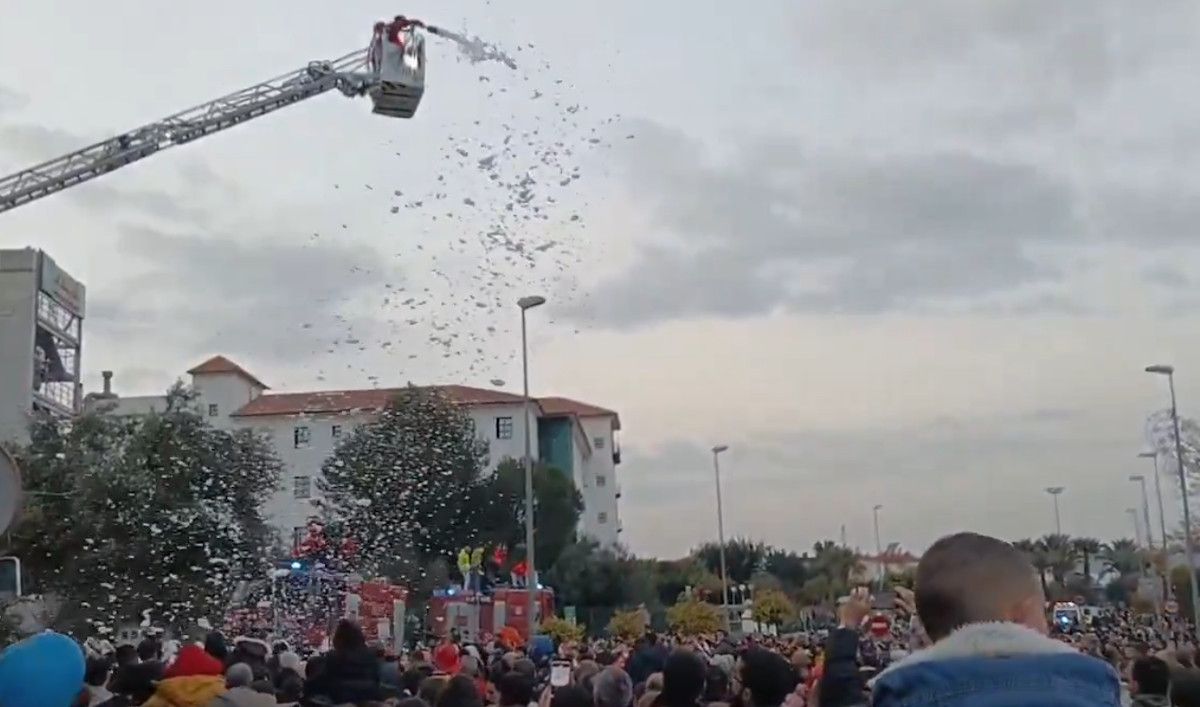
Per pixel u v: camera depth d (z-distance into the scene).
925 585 2.91
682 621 45.66
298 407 68.12
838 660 5.57
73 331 70.94
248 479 42.69
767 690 6.49
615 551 95.81
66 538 36.22
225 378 93.44
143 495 37.44
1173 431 52.72
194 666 6.68
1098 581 94.75
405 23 29.91
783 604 55.97
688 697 6.80
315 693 7.79
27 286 65.75
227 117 30.62
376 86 29.38
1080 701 2.57
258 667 10.50
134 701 7.65
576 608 73.75
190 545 37.34
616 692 8.14
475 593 43.44
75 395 71.06
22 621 28.23
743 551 106.44
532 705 9.70
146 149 30.56
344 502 50.03
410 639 40.22
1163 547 68.75
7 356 64.81
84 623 34.69
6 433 58.19
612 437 127.88
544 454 102.81
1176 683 6.24
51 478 37.31
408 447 53.03
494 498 64.19
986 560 2.88
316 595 36.19
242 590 38.25
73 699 4.36
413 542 50.59
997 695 2.59
